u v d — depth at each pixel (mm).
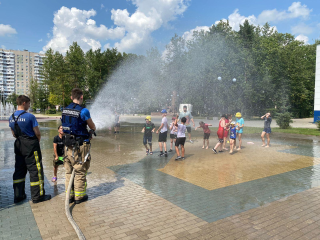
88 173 6152
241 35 38594
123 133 16047
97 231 3184
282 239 2992
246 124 24484
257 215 3674
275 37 48250
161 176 5855
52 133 15617
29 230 3193
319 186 5082
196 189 4898
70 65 51500
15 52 135500
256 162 7395
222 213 3750
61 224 3371
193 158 8023
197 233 3135
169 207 3986
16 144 4070
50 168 6629
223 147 9672
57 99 53500
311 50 48438
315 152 9133
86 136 4227
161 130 8320
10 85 134875
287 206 4020
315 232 3166
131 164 7160
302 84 42000
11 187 5047
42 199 4238
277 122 18641
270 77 35406
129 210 3865
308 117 44812
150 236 3059
